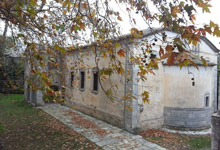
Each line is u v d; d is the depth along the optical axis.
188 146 6.26
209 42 10.01
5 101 14.12
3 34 6.36
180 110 8.16
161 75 8.41
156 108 8.20
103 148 5.86
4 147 5.79
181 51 1.43
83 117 9.98
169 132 7.72
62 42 4.75
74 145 6.07
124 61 7.42
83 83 11.33
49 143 6.23
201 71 8.26
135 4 2.70
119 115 8.01
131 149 5.82
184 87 8.16
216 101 10.29
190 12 1.97
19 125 8.27
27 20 3.29
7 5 2.89
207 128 8.42
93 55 9.94
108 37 3.23
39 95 12.79
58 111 11.41
